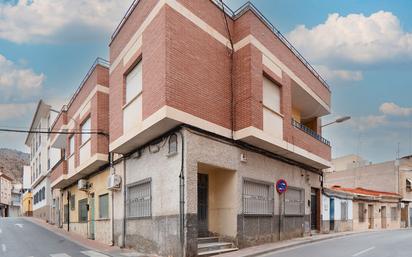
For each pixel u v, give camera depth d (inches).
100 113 692.1
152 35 491.5
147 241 522.3
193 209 460.8
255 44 560.7
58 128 1008.2
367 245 554.6
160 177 505.4
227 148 533.0
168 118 445.4
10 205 3161.9
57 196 1170.6
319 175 855.1
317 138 766.5
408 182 1502.2
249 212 563.8
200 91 497.0
